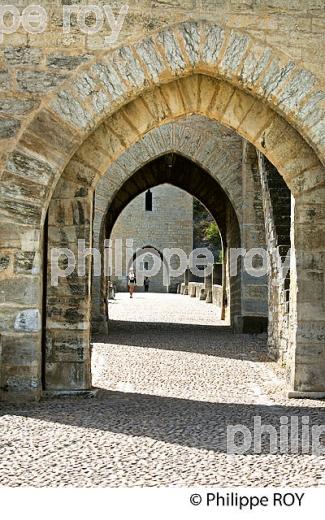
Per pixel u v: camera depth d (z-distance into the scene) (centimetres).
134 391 851
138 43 744
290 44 753
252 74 751
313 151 813
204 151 1574
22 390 749
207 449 566
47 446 568
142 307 2708
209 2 749
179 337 1512
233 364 1091
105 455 545
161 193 4319
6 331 744
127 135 822
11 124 742
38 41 744
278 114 809
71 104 744
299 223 821
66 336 816
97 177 830
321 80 754
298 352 818
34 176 744
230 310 1739
